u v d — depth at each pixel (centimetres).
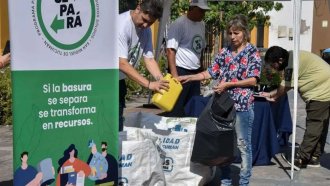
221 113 422
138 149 401
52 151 297
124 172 395
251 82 435
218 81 473
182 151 451
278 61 548
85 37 308
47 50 287
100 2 316
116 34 328
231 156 424
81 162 316
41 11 282
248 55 443
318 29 1866
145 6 401
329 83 565
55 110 296
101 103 324
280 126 658
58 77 295
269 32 1844
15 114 275
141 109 705
